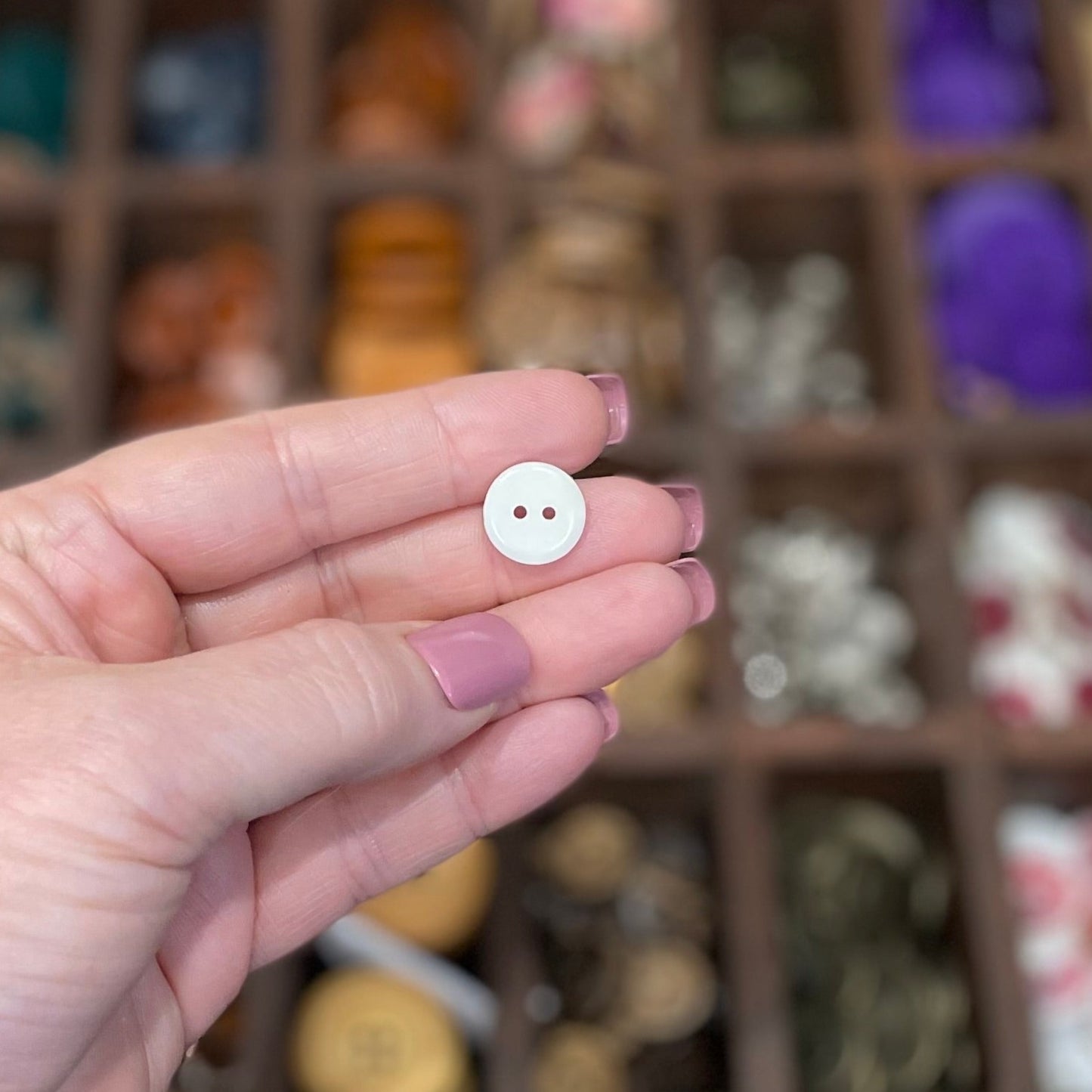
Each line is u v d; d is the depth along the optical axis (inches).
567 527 10.9
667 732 14.5
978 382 16.2
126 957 9.5
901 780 14.9
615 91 16.8
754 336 17.3
